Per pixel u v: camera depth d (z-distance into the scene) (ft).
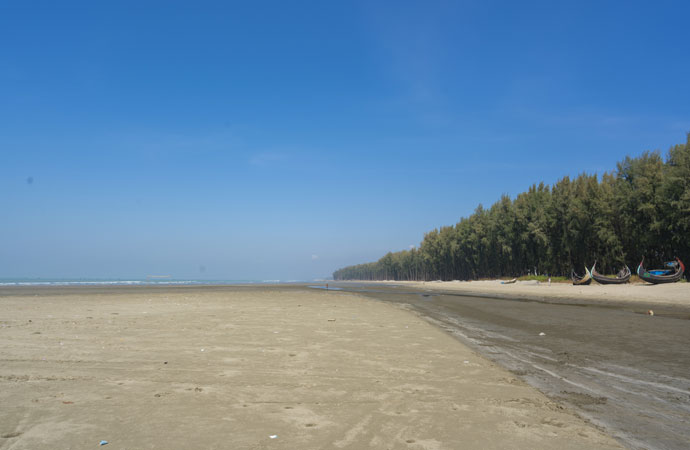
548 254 213.25
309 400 19.81
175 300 95.96
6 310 64.95
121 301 90.68
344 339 38.58
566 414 18.45
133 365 26.63
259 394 20.65
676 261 132.87
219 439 14.71
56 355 29.45
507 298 124.16
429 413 18.20
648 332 45.44
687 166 127.44
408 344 36.40
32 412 17.40
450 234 369.30
